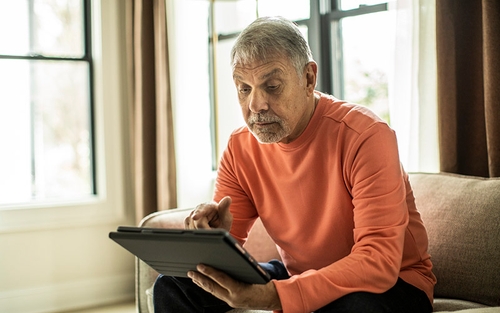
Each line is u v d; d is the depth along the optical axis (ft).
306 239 4.95
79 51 12.10
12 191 11.89
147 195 10.79
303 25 10.61
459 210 5.29
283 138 4.80
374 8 9.64
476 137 6.83
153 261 4.10
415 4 7.37
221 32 12.24
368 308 3.81
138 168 10.84
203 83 11.28
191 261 3.74
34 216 10.33
